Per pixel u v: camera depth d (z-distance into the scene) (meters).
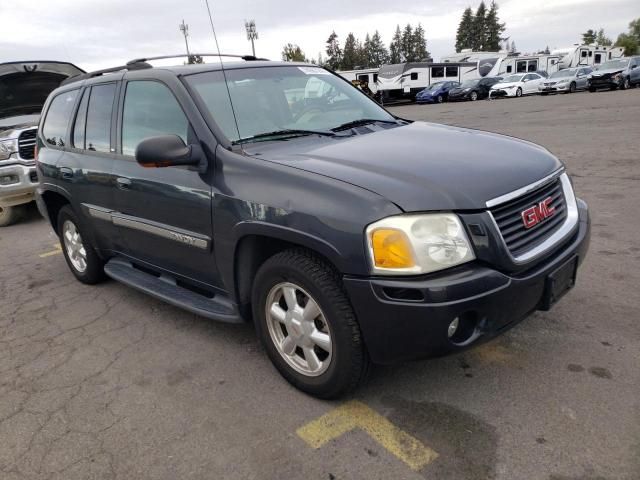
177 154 3.05
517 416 2.69
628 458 2.36
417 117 21.00
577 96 25.64
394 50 98.94
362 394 2.97
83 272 5.03
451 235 2.43
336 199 2.54
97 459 2.65
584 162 8.59
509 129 13.62
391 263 2.40
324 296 2.64
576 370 3.02
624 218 5.59
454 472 2.38
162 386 3.24
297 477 2.43
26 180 7.57
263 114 3.49
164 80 3.55
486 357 3.22
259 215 2.82
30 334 4.14
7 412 3.12
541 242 2.74
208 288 3.56
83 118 4.45
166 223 3.54
